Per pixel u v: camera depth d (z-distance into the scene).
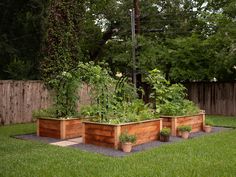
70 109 7.68
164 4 15.88
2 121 9.67
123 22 16.23
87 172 4.20
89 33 16.91
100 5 16.48
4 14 11.45
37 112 7.66
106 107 6.95
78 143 6.46
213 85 13.45
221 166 4.50
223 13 12.40
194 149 5.69
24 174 4.10
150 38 14.52
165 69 13.37
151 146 6.14
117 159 4.97
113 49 16.23
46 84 9.84
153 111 7.54
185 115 7.99
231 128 8.92
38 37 11.31
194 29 14.70
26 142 6.43
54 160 4.84
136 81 12.76
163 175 4.05
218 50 12.18
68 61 9.89
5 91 9.79
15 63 10.80
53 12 9.85
